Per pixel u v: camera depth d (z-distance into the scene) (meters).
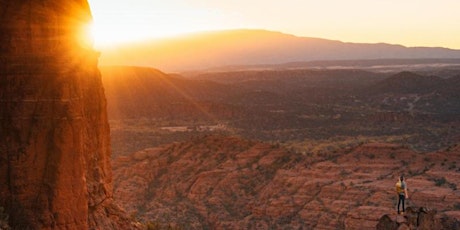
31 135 23.88
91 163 26.91
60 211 23.77
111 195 28.67
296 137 166.88
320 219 71.88
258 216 77.12
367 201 71.44
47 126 23.97
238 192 83.25
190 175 87.75
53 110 24.02
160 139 155.50
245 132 176.50
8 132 23.94
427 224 29.62
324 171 82.12
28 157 23.78
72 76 24.52
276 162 88.69
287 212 75.88
